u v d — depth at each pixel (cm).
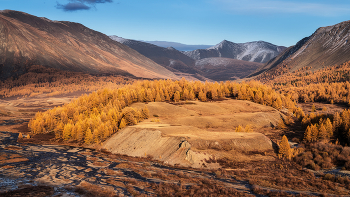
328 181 5475
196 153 7006
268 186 5075
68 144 10481
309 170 6438
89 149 9475
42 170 6075
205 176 5828
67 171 6069
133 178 5566
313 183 5281
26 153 8125
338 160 7106
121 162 7225
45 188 4759
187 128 9488
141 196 4347
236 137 8094
